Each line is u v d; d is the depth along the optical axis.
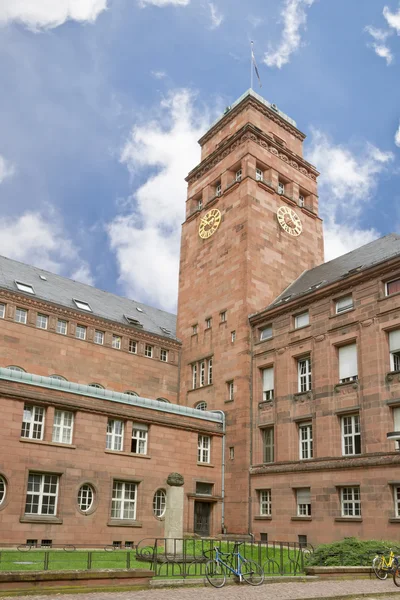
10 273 44.06
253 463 38.94
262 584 18.67
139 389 45.59
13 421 30.83
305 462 34.81
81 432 33.38
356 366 34.12
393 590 17.81
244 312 43.16
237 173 50.06
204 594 16.05
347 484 31.78
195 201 54.31
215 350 45.25
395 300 32.28
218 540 33.31
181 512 26.69
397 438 26.53
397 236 40.91
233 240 46.75
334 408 34.19
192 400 46.19
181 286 51.72
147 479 35.66
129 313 50.62
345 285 35.53
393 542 24.58
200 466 39.16
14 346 39.12
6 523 29.05
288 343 38.84
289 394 37.59
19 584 14.84
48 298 43.19
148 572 17.11
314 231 51.47
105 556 25.23
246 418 40.12
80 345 42.84
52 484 31.70
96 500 32.84
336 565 22.48
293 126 54.44
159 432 37.38
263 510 37.56
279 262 46.94
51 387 32.88
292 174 51.50
